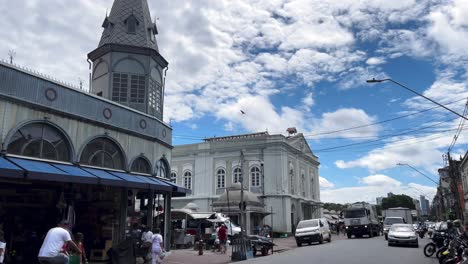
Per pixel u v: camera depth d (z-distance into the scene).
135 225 18.69
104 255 17.77
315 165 61.09
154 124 21.06
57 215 16.22
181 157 51.88
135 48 21.23
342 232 57.06
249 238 23.34
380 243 30.16
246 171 47.81
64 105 15.47
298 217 50.09
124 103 20.67
